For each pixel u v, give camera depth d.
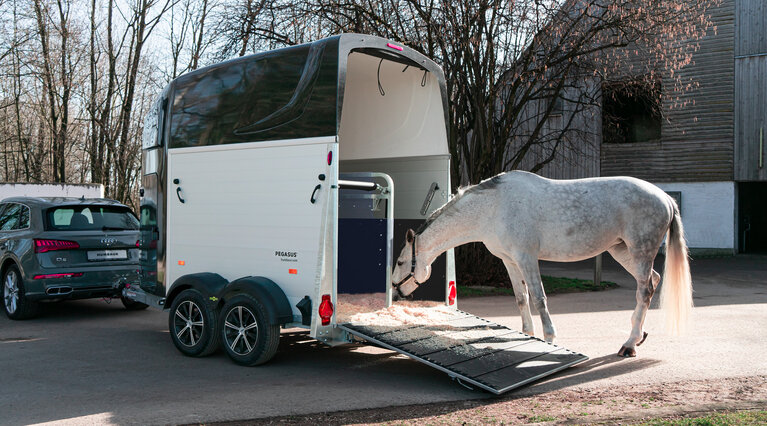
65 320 8.71
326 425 4.09
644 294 5.96
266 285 5.54
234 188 6.02
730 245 19.50
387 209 6.36
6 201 9.47
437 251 6.16
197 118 6.45
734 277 13.90
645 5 11.54
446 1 11.09
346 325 5.33
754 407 4.33
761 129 18.97
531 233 5.88
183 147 6.59
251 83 5.89
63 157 22.80
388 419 4.21
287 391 4.96
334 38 5.26
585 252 5.90
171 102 6.79
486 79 12.41
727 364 5.72
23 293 8.33
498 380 4.77
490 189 6.05
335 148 5.18
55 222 8.49
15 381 5.32
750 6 19.00
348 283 6.49
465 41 11.48
